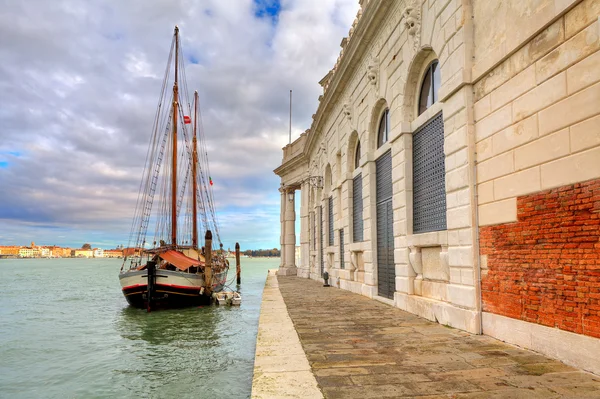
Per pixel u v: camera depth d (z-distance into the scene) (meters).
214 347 13.22
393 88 12.04
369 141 14.70
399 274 11.48
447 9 8.53
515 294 6.42
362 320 9.48
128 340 15.01
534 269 6.00
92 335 16.22
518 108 6.42
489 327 7.13
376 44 13.74
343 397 4.31
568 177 5.39
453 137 8.16
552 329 5.61
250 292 32.22
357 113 16.44
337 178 20.70
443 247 8.82
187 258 25.81
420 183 10.57
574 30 5.35
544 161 5.84
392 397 4.30
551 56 5.75
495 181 6.99
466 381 4.77
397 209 11.60
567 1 5.38
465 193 7.70
